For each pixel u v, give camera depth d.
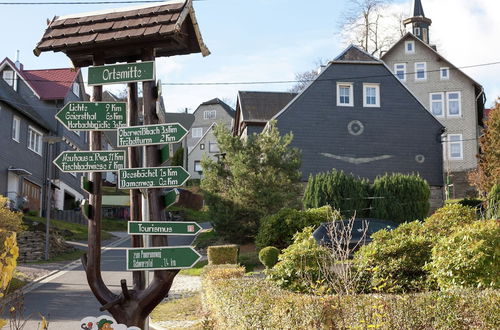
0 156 36.50
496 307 7.15
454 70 55.09
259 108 44.88
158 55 9.15
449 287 9.43
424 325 7.34
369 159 40.34
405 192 33.72
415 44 55.88
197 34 8.72
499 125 37.19
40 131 43.84
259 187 30.22
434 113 55.09
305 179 39.34
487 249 9.80
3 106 36.94
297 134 39.88
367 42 56.88
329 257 11.61
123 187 7.81
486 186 35.75
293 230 24.95
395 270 11.81
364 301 7.83
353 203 33.25
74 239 38.38
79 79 50.41
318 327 7.81
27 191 41.28
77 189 53.62
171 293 19.03
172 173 7.75
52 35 8.44
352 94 40.84
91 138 8.06
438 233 13.62
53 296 18.80
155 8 8.38
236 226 30.34
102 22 8.45
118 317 7.76
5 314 15.09
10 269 5.43
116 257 30.70
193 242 34.97
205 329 11.32
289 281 11.75
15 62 48.22
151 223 7.70
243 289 10.33
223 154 33.69
